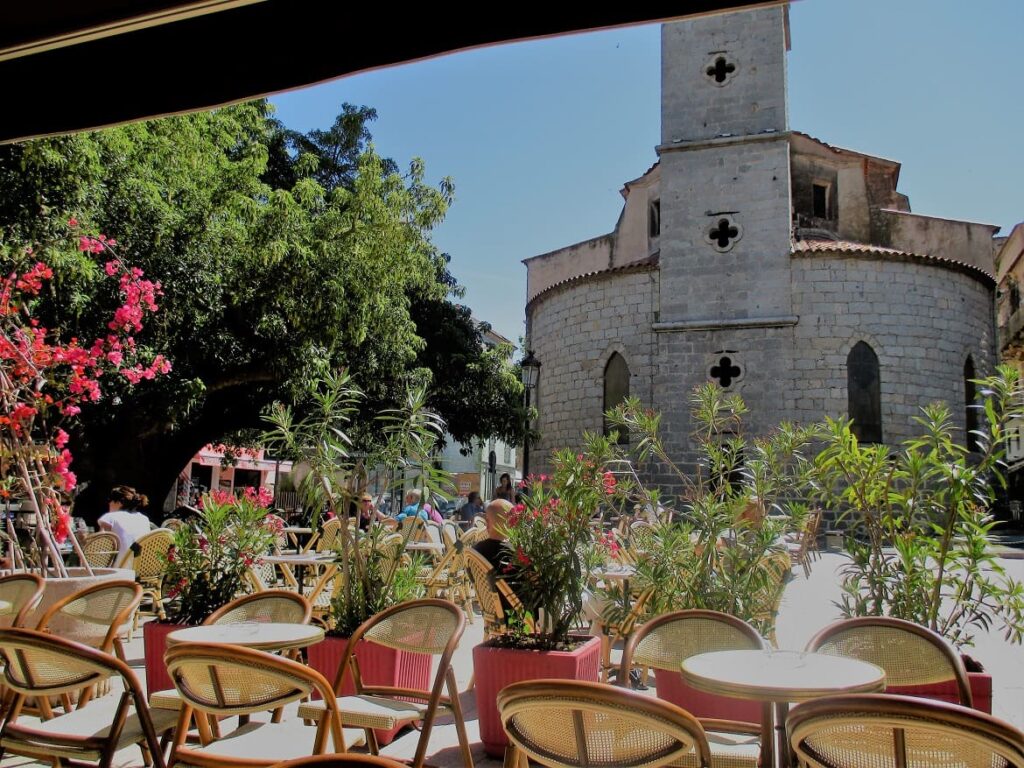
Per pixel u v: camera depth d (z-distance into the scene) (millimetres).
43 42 3064
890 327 23750
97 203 13297
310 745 3818
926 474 5738
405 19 2896
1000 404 5855
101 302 13711
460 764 5184
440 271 25453
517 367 26984
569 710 3080
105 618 5344
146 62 3234
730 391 23781
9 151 11750
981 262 27250
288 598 5383
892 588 5711
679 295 24766
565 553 5680
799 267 24031
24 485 6863
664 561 6121
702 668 3816
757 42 25266
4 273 10859
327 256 16844
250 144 19094
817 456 6109
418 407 6598
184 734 3971
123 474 17578
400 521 11523
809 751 3070
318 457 6297
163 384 15531
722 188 24891
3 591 6008
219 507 6508
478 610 11562
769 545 6074
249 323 17188
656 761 3051
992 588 5516
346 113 23281
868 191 30391
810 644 4598
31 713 5203
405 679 5801
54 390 11781
